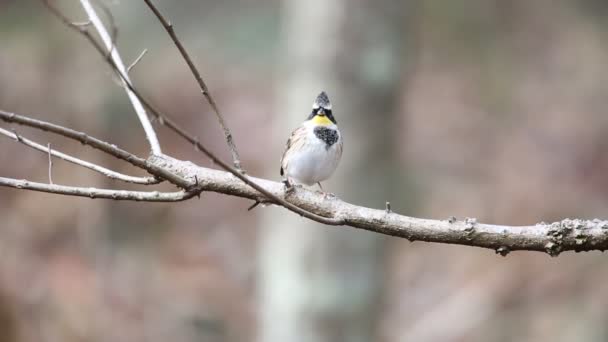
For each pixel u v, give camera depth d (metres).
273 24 17.52
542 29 19.67
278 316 11.59
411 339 14.48
